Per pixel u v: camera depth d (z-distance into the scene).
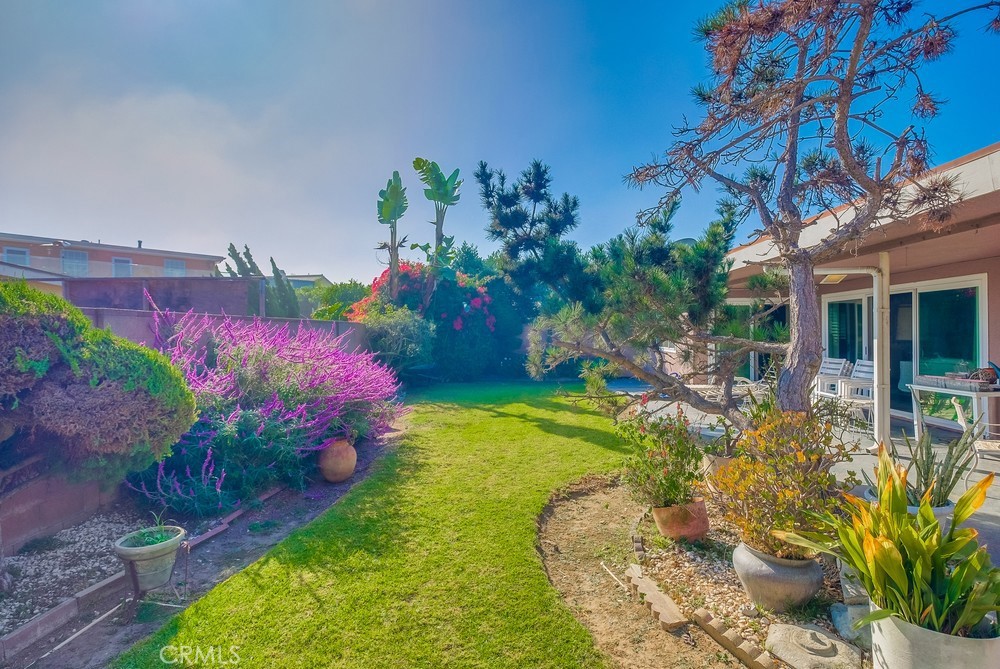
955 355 7.71
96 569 3.57
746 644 2.52
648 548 3.80
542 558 3.73
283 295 16.59
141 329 5.54
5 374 2.74
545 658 2.52
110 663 2.58
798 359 3.71
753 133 3.71
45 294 3.10
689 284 4.98
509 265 10.41
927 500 2.29
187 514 4.59
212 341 6.34
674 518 3.84
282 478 5.52
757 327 4.96
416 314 14.48
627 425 4.71
